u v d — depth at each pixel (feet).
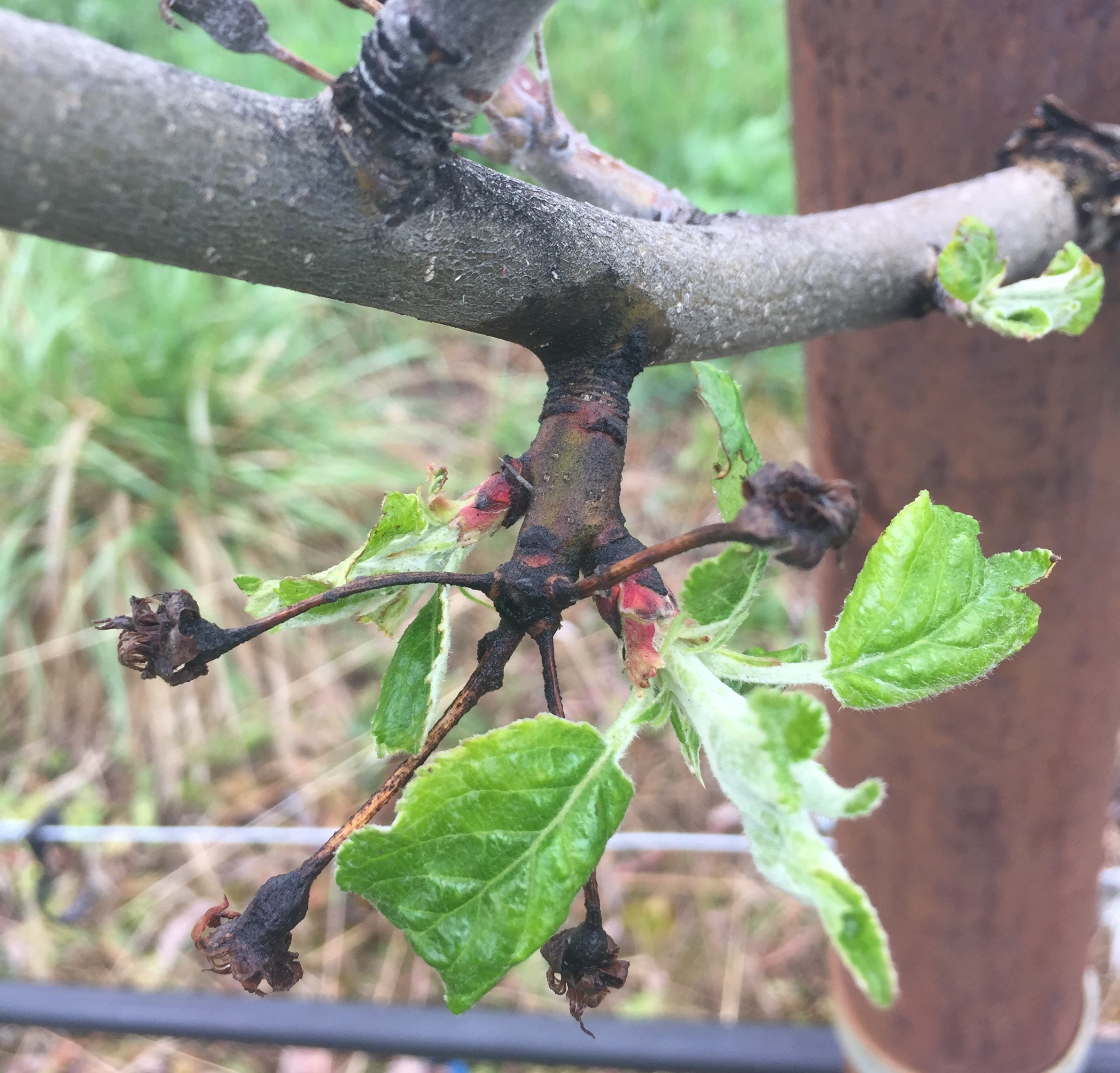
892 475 0.75
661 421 2.89
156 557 2.55
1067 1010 1.10
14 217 0.33
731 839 1.66
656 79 3.25
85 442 2.58
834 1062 1.40
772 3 3.52
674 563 2.54
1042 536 0.74
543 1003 2.01
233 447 2.72
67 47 0.31
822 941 2.07
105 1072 2.02
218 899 2.22
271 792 2.37
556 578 0.41
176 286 2.77
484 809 0.39
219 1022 1.48
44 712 2.46
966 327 0.68
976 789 0.87
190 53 3.28
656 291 0.47
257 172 0.35
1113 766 0.93
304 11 3.39
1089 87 0.63
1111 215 0.63
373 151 0.36
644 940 2.11
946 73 0.63
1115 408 0.70
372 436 2.82
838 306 0.58
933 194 0.62
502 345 3.14
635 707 0.41
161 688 2.46
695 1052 1.43
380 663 2.54
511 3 0.33
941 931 0.99
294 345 2.95
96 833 1.76
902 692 0.42
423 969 2.09
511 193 0.42
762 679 0.42
